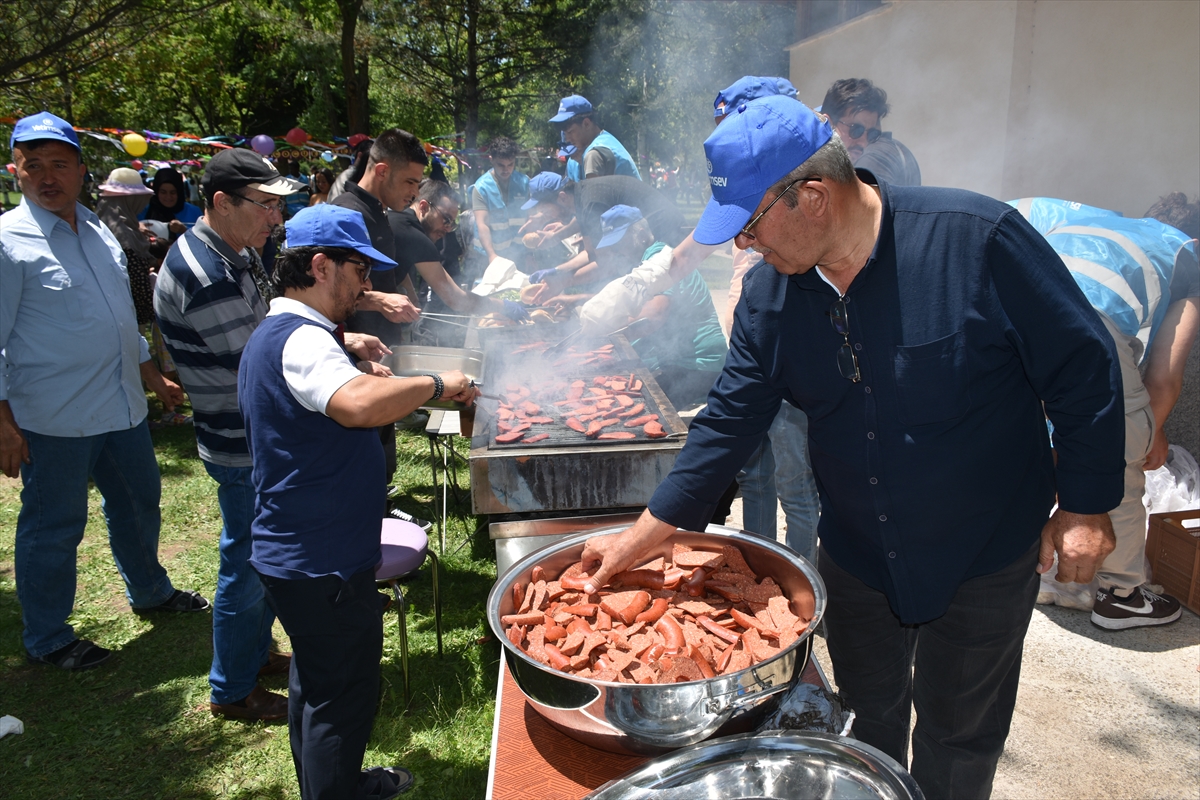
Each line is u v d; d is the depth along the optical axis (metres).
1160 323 2.84
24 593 3.22
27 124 2.93
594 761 1.54
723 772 1.29
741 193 1.41
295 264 2.06
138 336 3.42
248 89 26.64
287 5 20.48
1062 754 2.50
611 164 5.43
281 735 2.89
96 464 3.43
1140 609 3.12
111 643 3.48
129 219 6.36
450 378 2.25
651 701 1.35
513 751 1.59
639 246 3.84
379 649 2.21
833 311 1.56
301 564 2.02
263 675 3.24
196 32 20.30
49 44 6.00
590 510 2.85
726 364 1.85
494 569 4.05
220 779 2.69
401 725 2.91
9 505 4.98
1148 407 2.82
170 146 13.27
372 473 2.12
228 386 2.64
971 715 1.84
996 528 1.66
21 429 3.07
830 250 1.49
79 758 2.78
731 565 1.87
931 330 1.50
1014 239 1.46
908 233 1.50
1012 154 5.33
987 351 1.51
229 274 2.64
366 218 3.69
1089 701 2.73
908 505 1.63
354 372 1.99
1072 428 1.50
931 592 1.68
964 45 5.77
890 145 2.92
